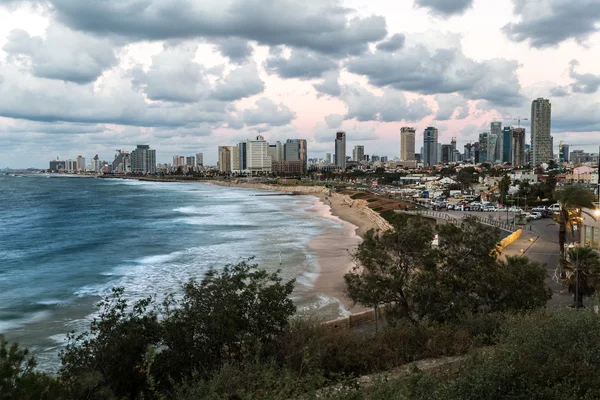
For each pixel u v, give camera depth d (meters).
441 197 145.00
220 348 14.85
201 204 157.75
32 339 28.34
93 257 58.72
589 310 12.38
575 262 27.95
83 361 12.98
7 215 120.69
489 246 22.67
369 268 23.38
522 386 8.88
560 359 9.91
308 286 40.50
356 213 119.25
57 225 96.56
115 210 134.50
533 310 19.17
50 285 43.59
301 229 85.75
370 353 14.16
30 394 9.24
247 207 143.38
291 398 10.24
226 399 10.70
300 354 14.12
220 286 15.80
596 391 8.48
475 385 8.70
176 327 14.55
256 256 56.56
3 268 52.19
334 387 10.26
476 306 20.77
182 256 58.22
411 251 22.83
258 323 15.59
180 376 13.66
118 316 14.55
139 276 47.19
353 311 32.69
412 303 22.02
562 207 40.91
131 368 13.23
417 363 13.29
